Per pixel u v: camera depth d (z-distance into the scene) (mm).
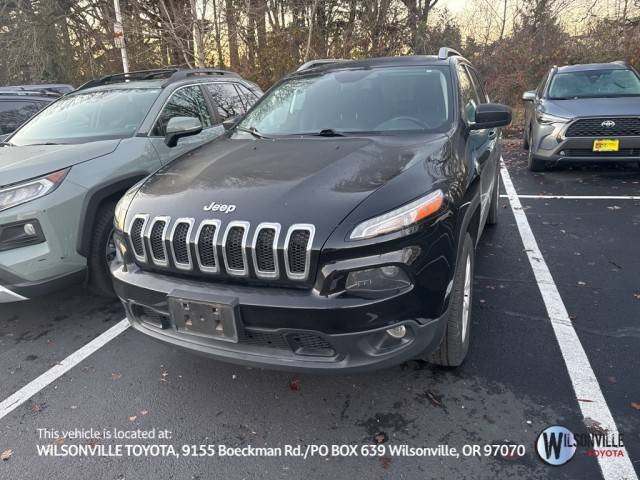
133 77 5379
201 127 4246
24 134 4562
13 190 3279
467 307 2934
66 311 3969
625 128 6660
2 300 3340
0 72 15820
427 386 2795
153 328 2662
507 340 3186
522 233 5164
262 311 2230
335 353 2270
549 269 4238
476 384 2783
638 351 3004
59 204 3412
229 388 2895
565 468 2201
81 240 3555
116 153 3908
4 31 15664
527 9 13750
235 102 5766
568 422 2461
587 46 12750
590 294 3750
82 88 5219
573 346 3084
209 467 2336
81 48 15945
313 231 2188
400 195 2314
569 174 7609
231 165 2863
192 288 2393
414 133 3146
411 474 2229
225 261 2305
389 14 14570
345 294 2186
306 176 2549
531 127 8203
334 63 4254
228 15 13047
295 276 2219
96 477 2311
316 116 3533
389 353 2291
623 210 5711
